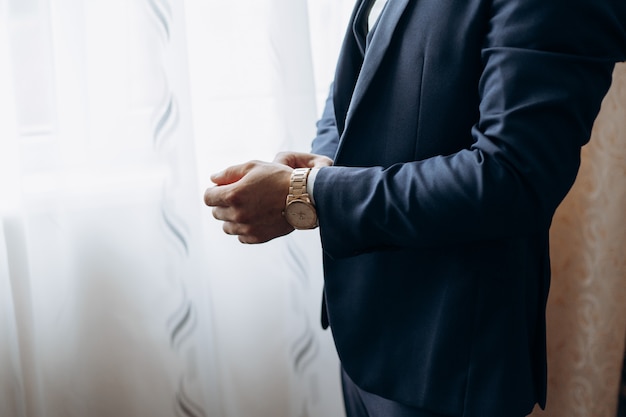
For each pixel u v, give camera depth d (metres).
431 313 0.59
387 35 0.57
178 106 1.04
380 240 0.54
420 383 0.59
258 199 0.57
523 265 0.59
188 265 1.10
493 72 0.49
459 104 0.54
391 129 0.58
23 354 1.09
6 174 1.04
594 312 1.09
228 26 1.08
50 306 1.10
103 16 1.02
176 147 1.05
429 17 0.55
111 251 1.10
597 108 0.49
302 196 0.55
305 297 1.17
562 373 1.15
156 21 1.01
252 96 1.10
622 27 0.49
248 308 1.19
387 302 0.62
